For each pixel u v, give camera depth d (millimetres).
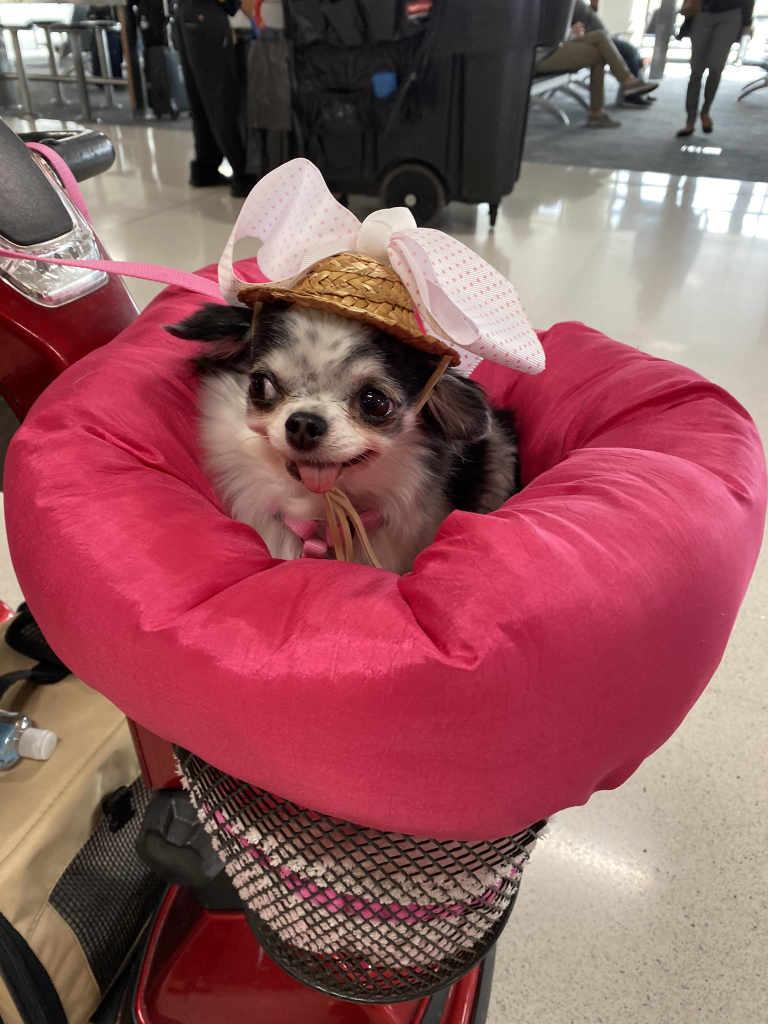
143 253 3174
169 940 947
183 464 896
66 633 634
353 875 649
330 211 871
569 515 618
